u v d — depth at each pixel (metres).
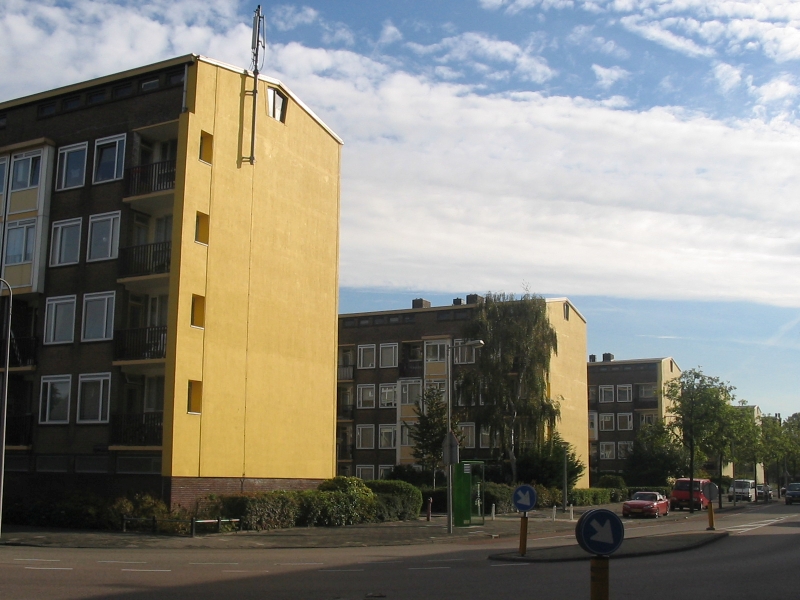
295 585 14.05
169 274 29.28
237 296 32.12
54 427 30.73
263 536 25.95
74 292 31.44
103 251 31.22
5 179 33.88
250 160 33.00
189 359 29.31
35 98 33.75
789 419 115.88
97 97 32.88
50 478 30.47
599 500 59.75
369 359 63.66
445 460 29.23
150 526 26.00
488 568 17.56
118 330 30.12
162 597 12.22
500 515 42.81
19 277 32.41
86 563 17.22
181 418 28.69
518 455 53.06
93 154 32.22
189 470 28.89
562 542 26.42
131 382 30.78
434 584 14.47
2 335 32.34
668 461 75.38
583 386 69.69
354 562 18.81
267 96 34.72
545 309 55.75
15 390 32.62
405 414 60.84
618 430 87.69
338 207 39.59
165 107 31.09
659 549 21.77
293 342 35.34
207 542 23.55
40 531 25.56
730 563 18.95
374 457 61.97
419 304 66.81
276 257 34.69
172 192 29.94
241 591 13.12
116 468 29.30
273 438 33.56
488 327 54.72
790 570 17.34
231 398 31.34
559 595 13.03
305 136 37.34
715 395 53.19
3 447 23.73
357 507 32.69
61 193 32.62
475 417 53.53
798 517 45.41
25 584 13.41
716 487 32.03
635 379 87.81
